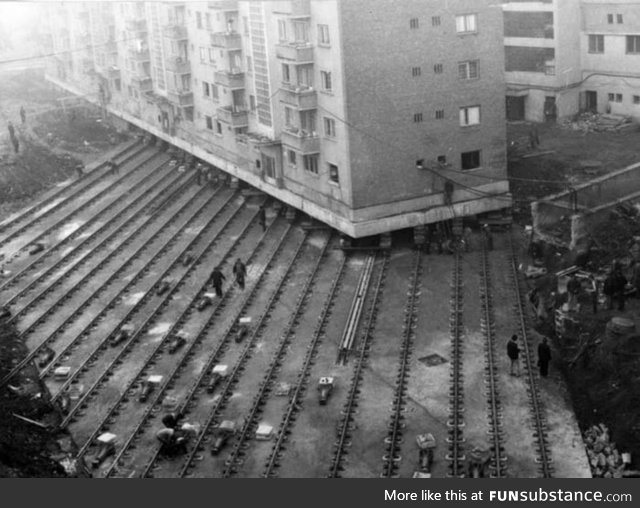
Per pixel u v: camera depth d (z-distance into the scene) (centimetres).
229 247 4794
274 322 3741
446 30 4316
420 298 3853
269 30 4806
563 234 4062
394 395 3023
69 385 3291
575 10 6097
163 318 3888
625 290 3425
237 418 2956
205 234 5075
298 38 4559
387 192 4400
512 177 5122
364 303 3844
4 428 2847
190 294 4156
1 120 8531
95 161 7162
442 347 3359
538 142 5700
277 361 3341
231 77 5384
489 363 3180
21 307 4169
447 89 4397
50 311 4072
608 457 2564
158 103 6831
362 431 2809
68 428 2981
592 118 6128
